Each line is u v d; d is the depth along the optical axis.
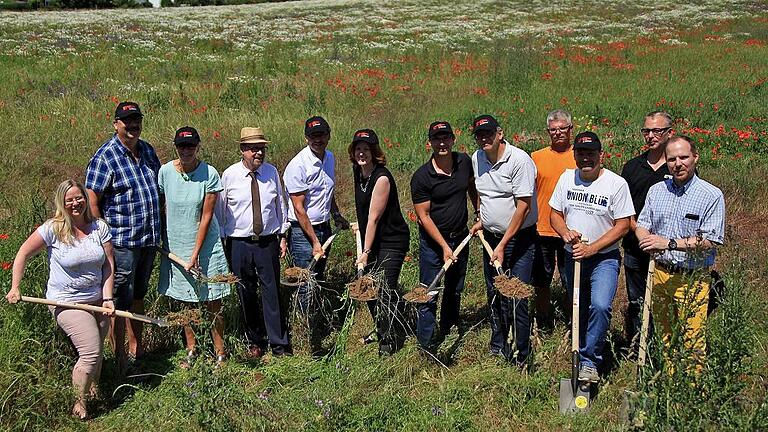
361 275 5.02
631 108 13.44
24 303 4.70
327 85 15.58
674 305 4.31
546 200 5.50
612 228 4.59
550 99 14.73
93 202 4.86
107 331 4.68
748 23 28.62
